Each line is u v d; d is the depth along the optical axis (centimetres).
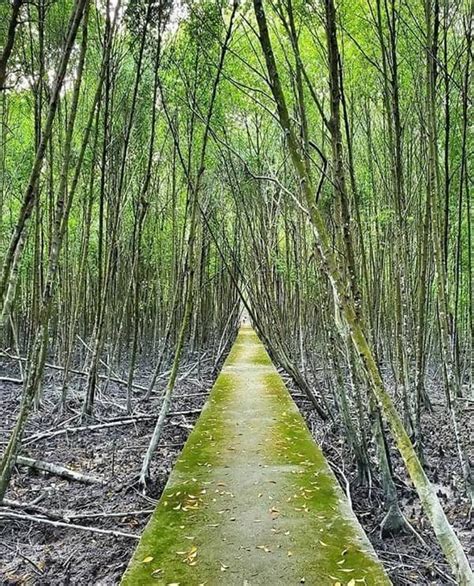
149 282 1240
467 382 1033
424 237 577
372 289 948
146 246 1146
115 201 788
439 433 702
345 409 516
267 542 299
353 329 227
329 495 371
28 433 676
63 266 975
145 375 1142
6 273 291
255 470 428
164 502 361
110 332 1045
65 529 402
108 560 355
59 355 1000
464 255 947
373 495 479
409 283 709
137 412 804
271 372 978
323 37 648
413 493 497
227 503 358
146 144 948
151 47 659
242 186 1043
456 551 194
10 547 380
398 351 608
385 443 428
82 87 848
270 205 1041
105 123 661
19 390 964
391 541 399
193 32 600
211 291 1641
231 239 1498
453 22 546
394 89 526
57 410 786
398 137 534
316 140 828
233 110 891
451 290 915
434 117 445
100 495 474
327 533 309
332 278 232
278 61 704
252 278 1127
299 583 254
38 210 680
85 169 864
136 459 582
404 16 623
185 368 1209
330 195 759
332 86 304
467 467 450
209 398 740
